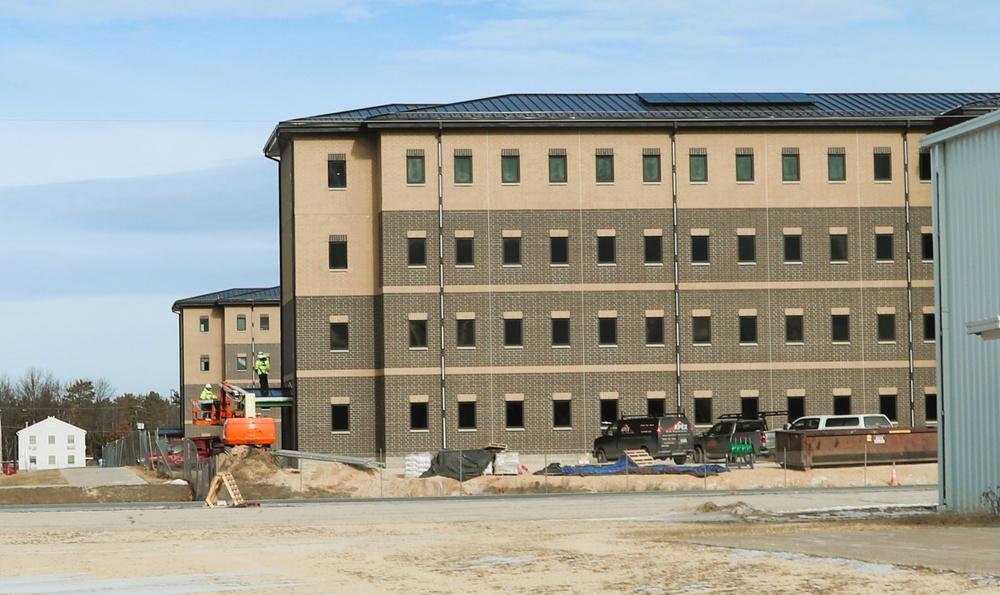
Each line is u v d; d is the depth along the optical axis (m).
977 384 28.95
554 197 61.69
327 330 61.81
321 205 62.06
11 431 189.25
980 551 18.95
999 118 28.11
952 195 29.98
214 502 38.91
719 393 61.81
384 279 60.88
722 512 31.38
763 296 62.25
